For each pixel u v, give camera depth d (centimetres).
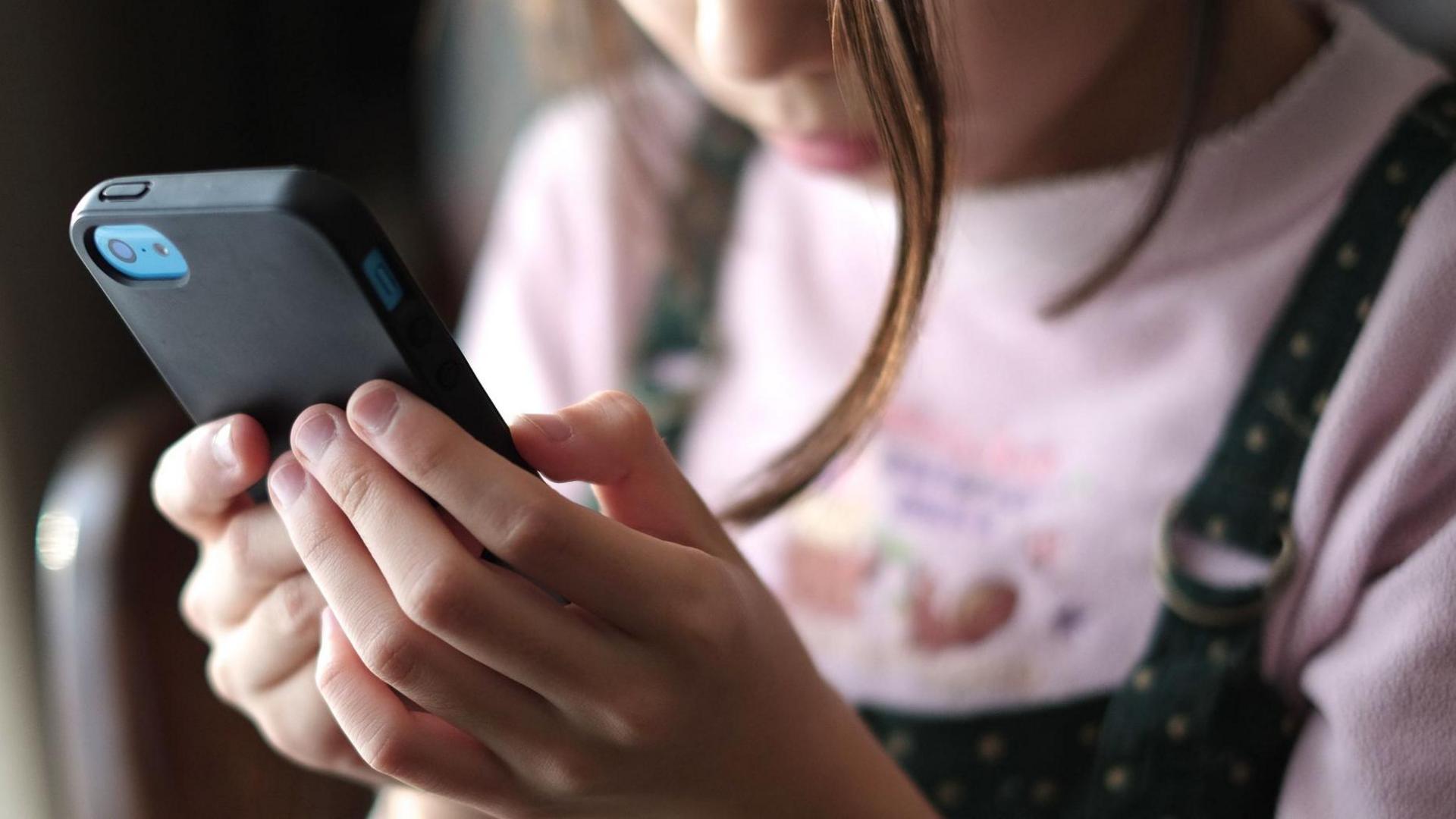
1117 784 65
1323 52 66
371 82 145
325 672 47
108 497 85
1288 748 65
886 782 53
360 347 41
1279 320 66
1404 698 56
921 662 72
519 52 126
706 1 53
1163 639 65
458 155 137
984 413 74
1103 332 71
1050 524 70
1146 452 68
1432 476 58
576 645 42
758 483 67
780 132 62
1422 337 60
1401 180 63
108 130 131
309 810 96
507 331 95
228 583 54
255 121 146
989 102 59
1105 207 69
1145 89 67
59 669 85
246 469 47
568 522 41
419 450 40
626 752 45
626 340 90
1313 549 62
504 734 44
